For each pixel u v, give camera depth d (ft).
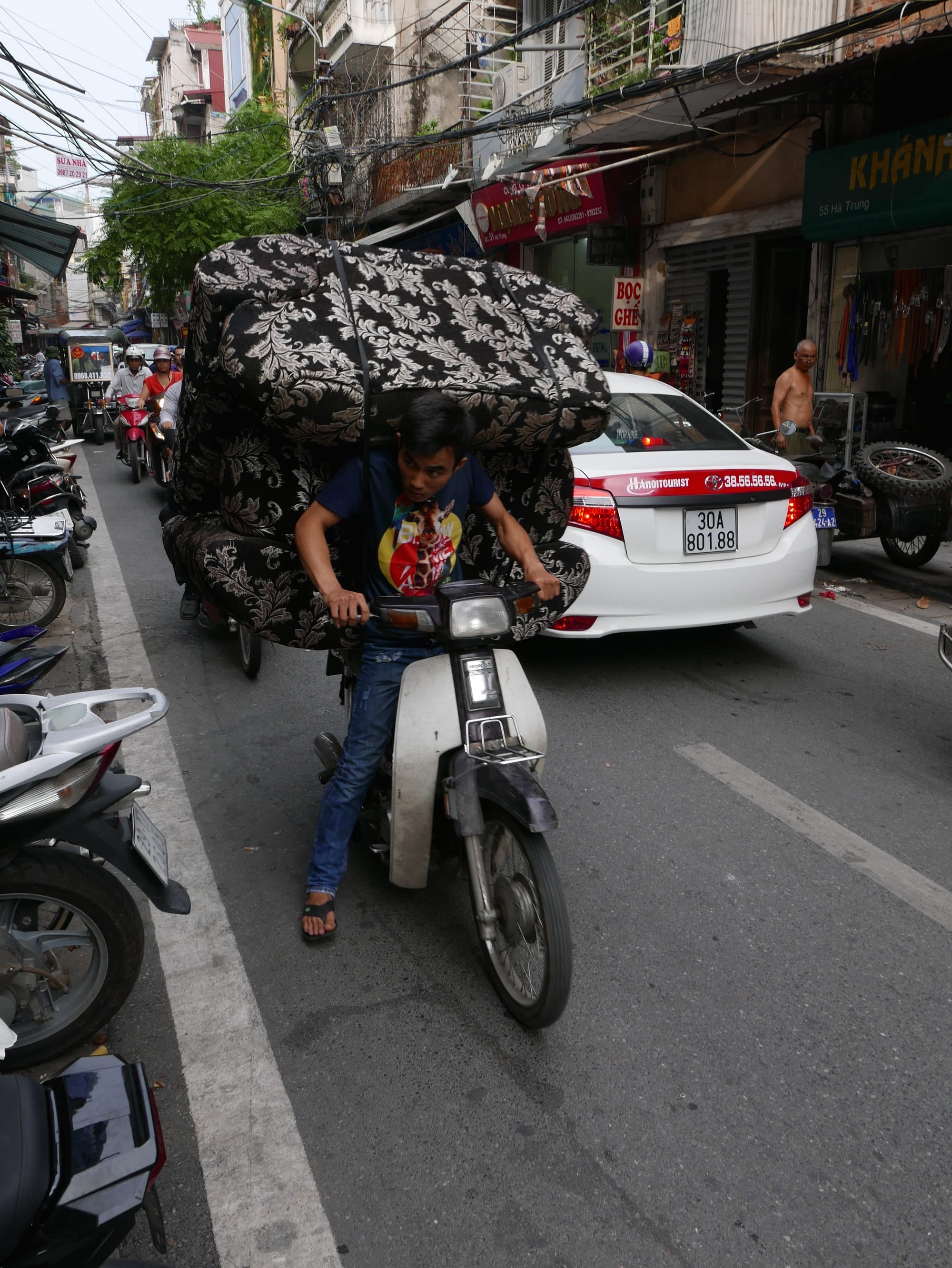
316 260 8.99
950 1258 6.42
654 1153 7.22
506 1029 8.55
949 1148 7.27
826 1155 7.20
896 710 15.75
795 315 39.22
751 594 16.25
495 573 10.15
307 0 82.74
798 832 11.90
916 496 23.50
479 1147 7.29
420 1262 6.39
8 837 7.70
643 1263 6.37
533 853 8.05
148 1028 8.63
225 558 8.96
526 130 42.73
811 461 24.89
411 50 67.26
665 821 12.17
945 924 10.05
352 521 9.18
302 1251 6.48
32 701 8.72
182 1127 7.51
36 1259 4.08
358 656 10.00
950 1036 8.45
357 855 11.59
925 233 30.12
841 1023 8.61
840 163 31.04
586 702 16.05
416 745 8.69
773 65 29.35
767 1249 6.46
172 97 158.20
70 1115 4.43
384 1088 7.87
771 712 15.64
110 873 8.12
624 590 15.39
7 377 83.87
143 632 20.80
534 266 56.80
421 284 9.21
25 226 50.11
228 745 14.69
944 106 29.22
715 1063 8.13
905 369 32.32
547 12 50.85
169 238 78.07
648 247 43.50
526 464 9.82
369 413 8.02
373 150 56.39
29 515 22.26
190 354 8.79
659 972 9.29
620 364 45.11
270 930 10.03
